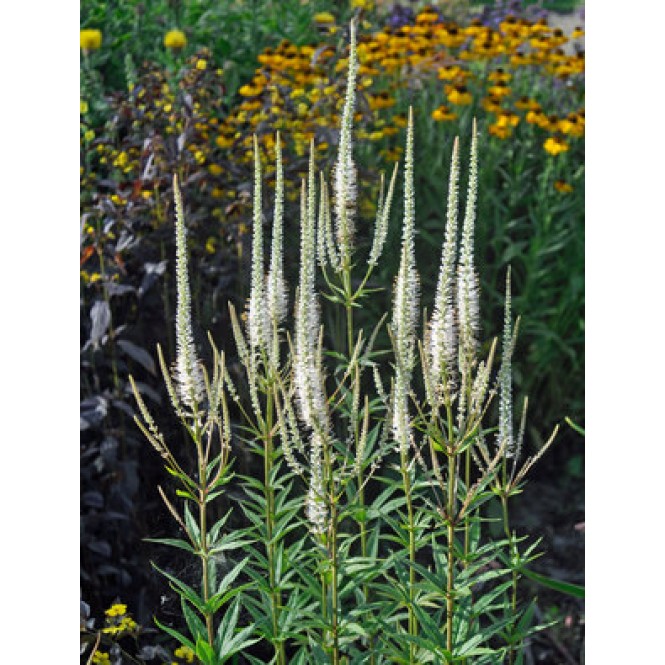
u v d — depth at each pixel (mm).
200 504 2018
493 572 2025
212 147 2803
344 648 2121
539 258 3031
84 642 2385
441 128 3070
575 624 2594
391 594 2012
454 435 2053
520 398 2949
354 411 2049
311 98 2916
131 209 2588
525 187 3078
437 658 1980
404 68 3156
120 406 2463
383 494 2105
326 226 2150
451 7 3371
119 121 2752
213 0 3232
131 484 2475
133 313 2641
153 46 3111
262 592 2107
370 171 2889
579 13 3311
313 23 3242
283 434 1980
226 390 2584
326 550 2045
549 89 3268
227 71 3072
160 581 2490
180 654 2367
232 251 2701
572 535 2773
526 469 2090
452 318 1949
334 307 2754
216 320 2668
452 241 1938
